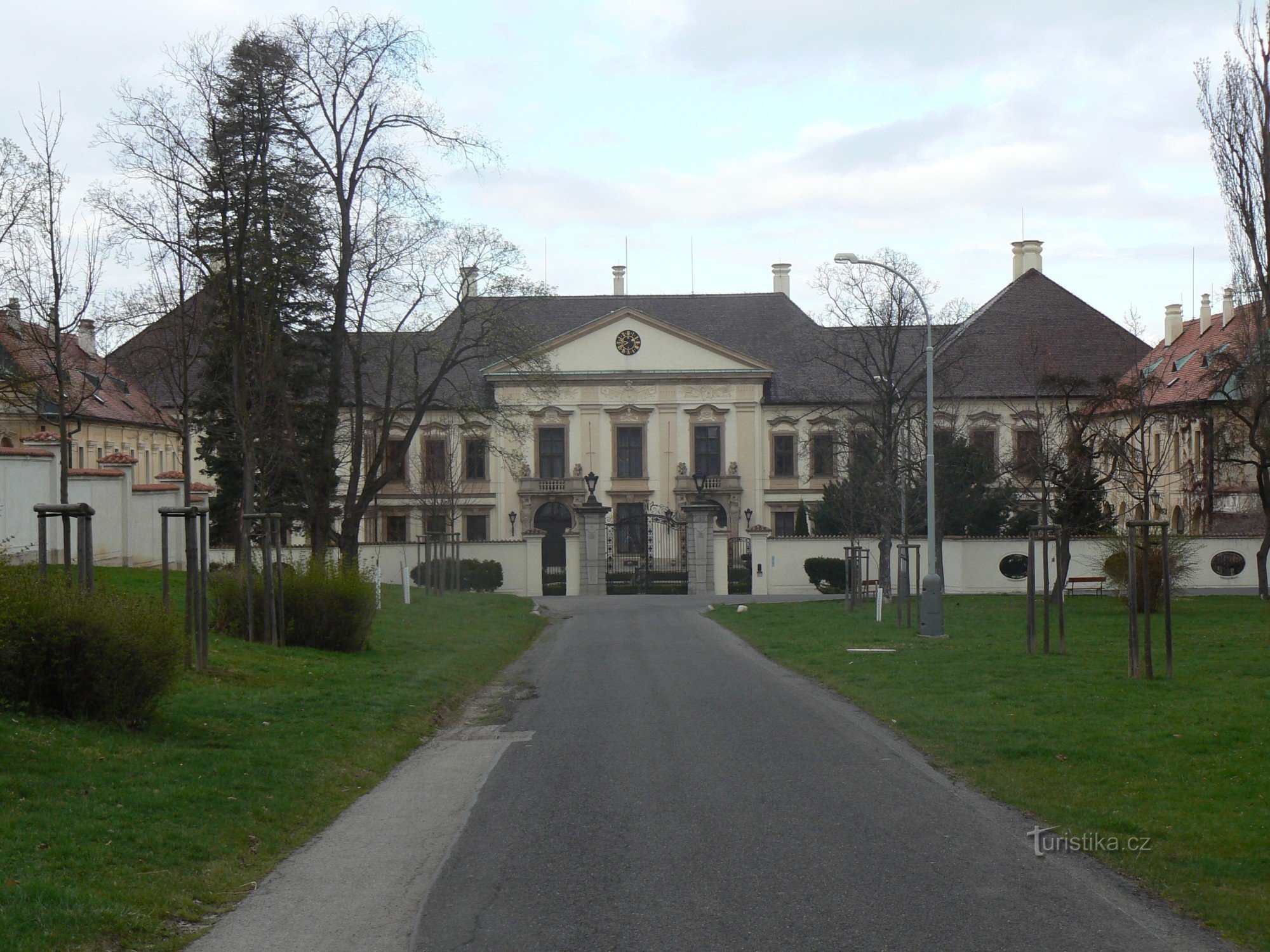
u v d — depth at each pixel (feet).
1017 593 145.59
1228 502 164.55
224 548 143.33
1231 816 30.35
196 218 96.89
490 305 130.62
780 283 253.85
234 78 97.45
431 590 136.67
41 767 32.48
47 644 37.50
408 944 22.58
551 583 171.83
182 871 26.66
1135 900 24.50
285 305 108.58
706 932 22.85
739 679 64.49
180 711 43.91
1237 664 61.93
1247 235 113.29
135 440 195.83
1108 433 125.59
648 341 223.30
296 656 64.03
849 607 118.21
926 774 37.70
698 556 166.40
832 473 221.66
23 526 84.58
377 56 102.27
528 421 220.02
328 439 108.47
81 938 21.95
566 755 42.29
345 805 34.83
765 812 32.76
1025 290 234.58
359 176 104.53
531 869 27.53
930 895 24.95
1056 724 44.42
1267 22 110.32
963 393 212.64
